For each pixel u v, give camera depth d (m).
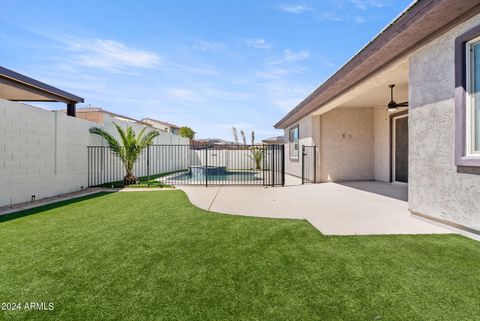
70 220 4.42
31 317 1.78
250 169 20.28
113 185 9.52
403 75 5.74
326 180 10.40
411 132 4.34
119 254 2.88
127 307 1.88
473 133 3.27
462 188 3.38
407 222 4.11
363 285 2.14
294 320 1.72
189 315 1.78
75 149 8.30
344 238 3.34
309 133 10.68
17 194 5.99
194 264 2.60
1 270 2.49
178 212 5.05
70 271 2.46
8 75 6.32
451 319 1.71
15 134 5.95
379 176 10.23
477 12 3.13
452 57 3.51
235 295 2.03
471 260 2.60
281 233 3.61
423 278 2.25
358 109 10.52
